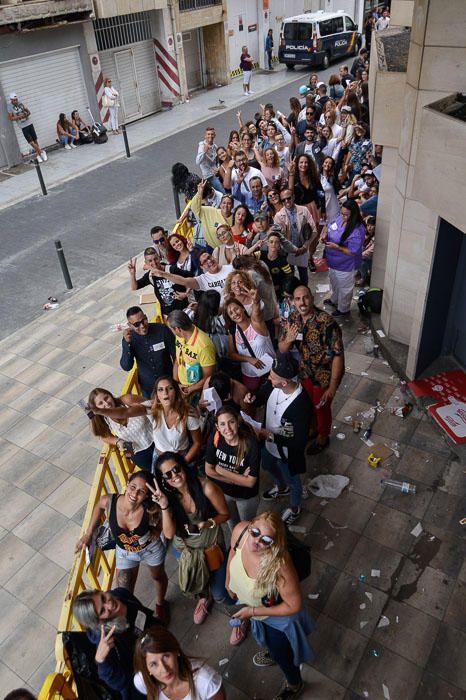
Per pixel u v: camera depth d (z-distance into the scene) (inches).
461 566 171.3
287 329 197.0
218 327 208.4
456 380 239.5
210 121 757.9
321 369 190.9
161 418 171.6
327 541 182.4
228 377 180.1
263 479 207.5
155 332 211.8
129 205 520.4
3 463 244.8
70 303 372.2
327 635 156.8
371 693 143.6
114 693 126.0
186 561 144.3
